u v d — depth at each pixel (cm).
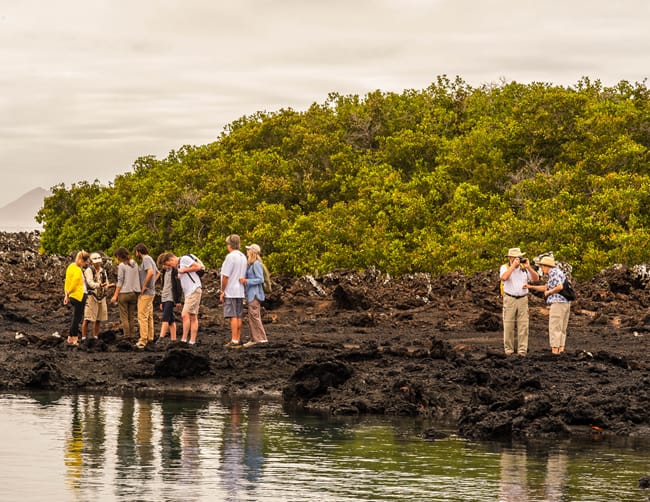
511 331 2198
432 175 7456
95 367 2158
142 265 2370
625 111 7731
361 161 8369
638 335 2661
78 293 2358
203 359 2100
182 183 8644
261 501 1128
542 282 3328
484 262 5791
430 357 2158
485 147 7769
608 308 3200
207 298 3462
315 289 3675
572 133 7719
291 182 8162
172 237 8256
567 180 6638
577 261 5594
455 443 1491
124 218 9044
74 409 1764
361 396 1852
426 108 9338
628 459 1382
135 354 2270
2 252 5316
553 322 2145
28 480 1210
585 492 1191
